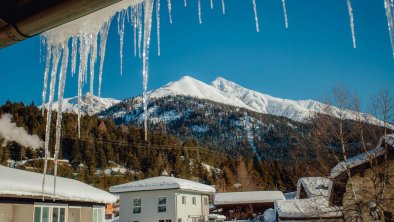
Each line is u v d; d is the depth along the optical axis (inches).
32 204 489.1
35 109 2539.4
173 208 1015.0
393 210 484.4
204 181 3260.3
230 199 1658.5
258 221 1299.2
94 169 2878.9
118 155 3462.1
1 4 72.8
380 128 554.9
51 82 155.3
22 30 78.9
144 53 134.0
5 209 442.9
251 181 2529.5
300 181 768.3
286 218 780.6
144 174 3193.9
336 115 565.9
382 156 518.0
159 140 3828.7
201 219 1144.2
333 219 576.1
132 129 3831.2
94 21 95.7
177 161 3353.8
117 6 90.0
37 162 2127.2
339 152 579.5
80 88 155.9
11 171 540.4
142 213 1047.0
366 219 508.4
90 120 3430.1
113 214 1775.3
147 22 129.7
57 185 550.3
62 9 71.6
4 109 2474.2
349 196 529.7
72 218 584.7
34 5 72.1
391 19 89.4
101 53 148.4
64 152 2923.2
